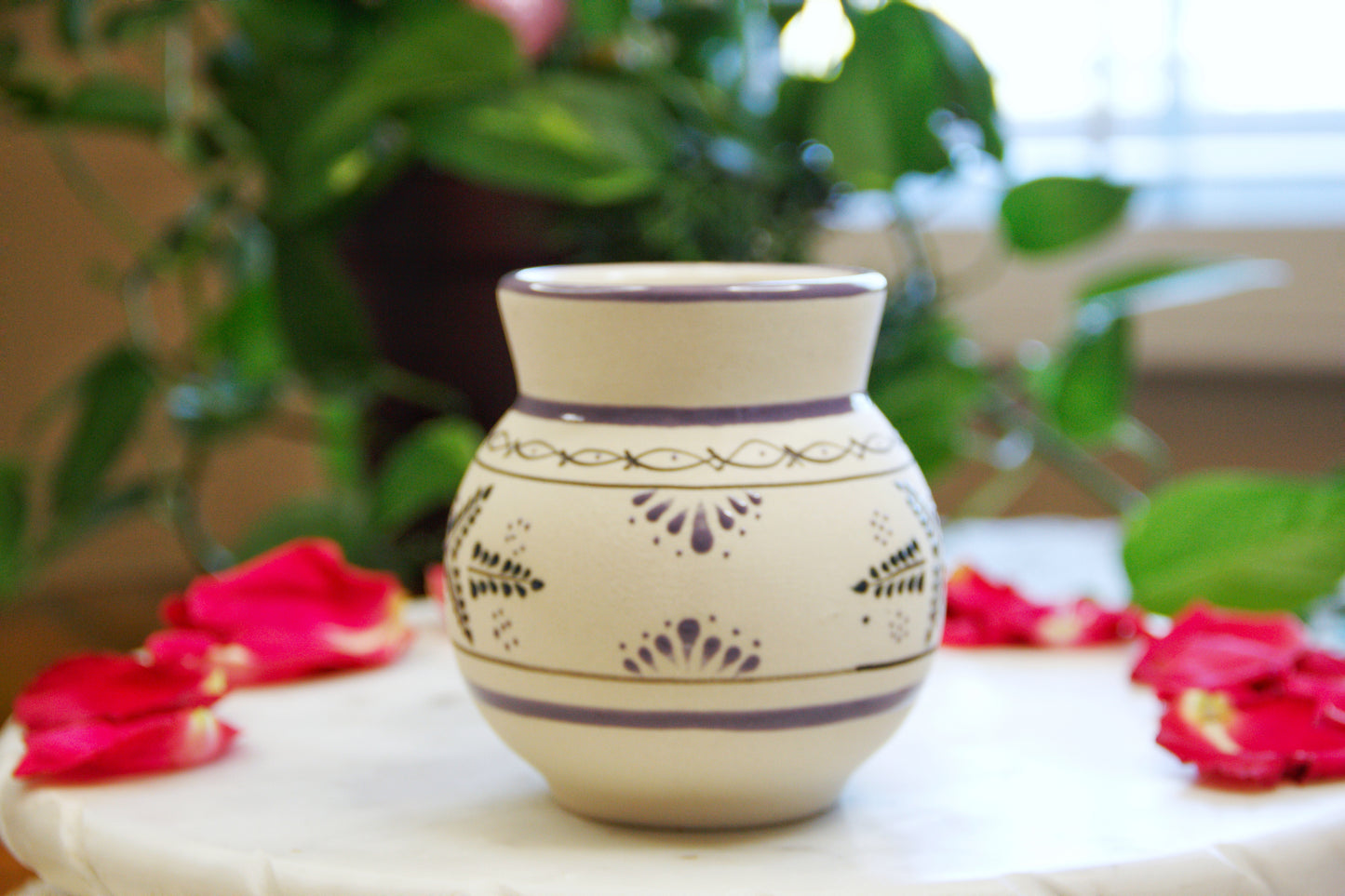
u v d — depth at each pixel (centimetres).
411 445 63
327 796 34
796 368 31
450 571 33
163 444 94
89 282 91
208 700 38
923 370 71
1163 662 43
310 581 48
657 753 30
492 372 68
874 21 64
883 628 31
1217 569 49
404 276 67
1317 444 104
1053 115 112
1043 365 76
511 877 29
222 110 72
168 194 95
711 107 71
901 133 66
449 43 60
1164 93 109
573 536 30
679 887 28
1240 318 104
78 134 91
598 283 35
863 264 106
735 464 30
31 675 76
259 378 82
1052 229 66
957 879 28
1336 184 106
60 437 94
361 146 64
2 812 35
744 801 31
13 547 69
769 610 30
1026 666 45
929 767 36
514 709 31
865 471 31
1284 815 32
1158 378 107
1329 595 48
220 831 32
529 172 62
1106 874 29
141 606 91
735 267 36
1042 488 106
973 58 65
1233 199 107
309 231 67
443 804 34
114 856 31
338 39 69
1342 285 102
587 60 71
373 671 46
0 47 72
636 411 31
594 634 30
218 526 100
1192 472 107
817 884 28
